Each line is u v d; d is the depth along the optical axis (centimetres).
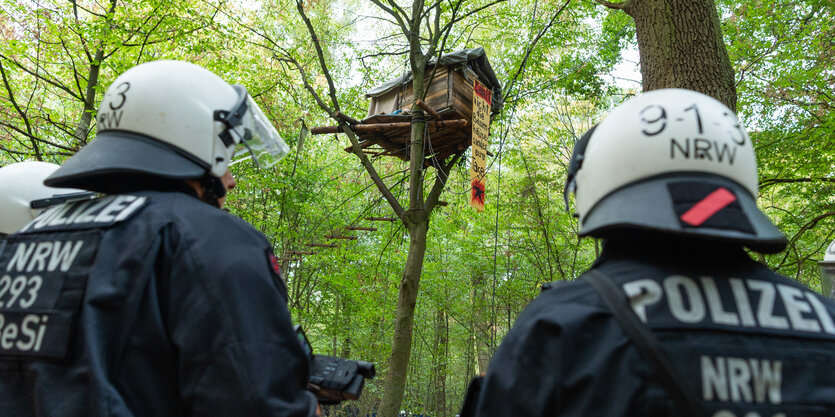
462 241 1424
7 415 109
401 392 652
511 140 1212
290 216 1192
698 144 100
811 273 951
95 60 770
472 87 654
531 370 93
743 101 836
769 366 84
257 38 1042
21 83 903
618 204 101
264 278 114
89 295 108
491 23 1020
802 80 774
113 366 106
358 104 1005
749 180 102
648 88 362
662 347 85
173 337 108
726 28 832
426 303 1576
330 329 1429
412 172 658
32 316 113
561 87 1063
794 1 786
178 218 118
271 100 1048
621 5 389
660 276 94
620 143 106
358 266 1247
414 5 709
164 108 131
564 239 1376
